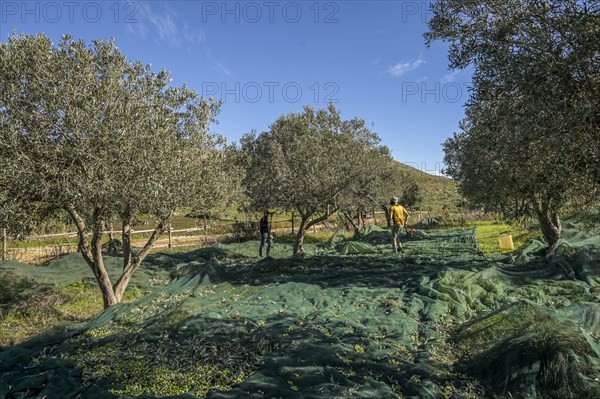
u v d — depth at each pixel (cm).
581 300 734
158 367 549
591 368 432
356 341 595
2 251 1614
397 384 475
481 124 592
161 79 838
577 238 1284
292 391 453
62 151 666
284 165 1472
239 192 1073
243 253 1814
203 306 787
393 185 2636
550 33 488
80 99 670
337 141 1625
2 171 631
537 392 431
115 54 758
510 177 629
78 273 1255
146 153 736
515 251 1389
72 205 722
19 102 686
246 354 573
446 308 735
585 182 534
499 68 529
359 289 870
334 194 1529
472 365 518
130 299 1073
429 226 2905
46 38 691
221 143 962
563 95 475
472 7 607
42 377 529
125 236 945
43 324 877
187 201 846
